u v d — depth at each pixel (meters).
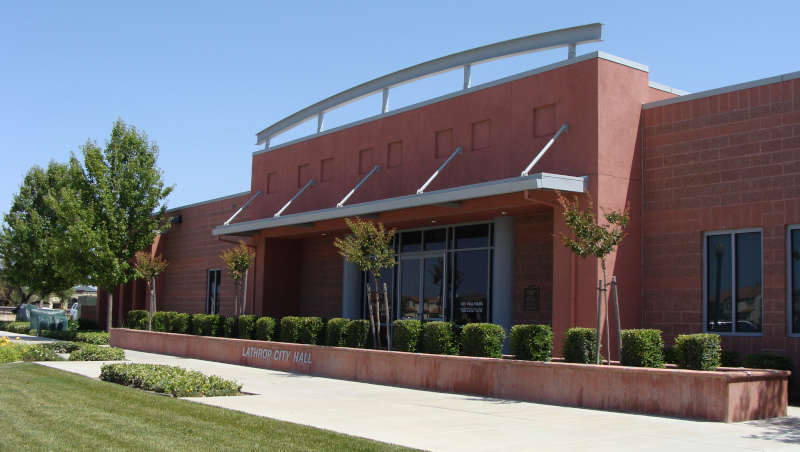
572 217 12.77
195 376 13.88
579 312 14.90
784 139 13.56
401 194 20.00
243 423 9.46
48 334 32.44
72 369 17.27
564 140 15.82
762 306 13.65
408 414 10.99
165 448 7.72
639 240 15.57
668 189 15.31
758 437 9.04
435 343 15.39
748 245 14.05
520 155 16.81
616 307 12.61
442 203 16.92
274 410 11.21
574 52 16.80
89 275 27.31
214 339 21.64
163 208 28.89
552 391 12.34
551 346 13.66
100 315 36.75
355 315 22.38
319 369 17.48
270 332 20.61
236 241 27.12
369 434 9.16
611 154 15.30
